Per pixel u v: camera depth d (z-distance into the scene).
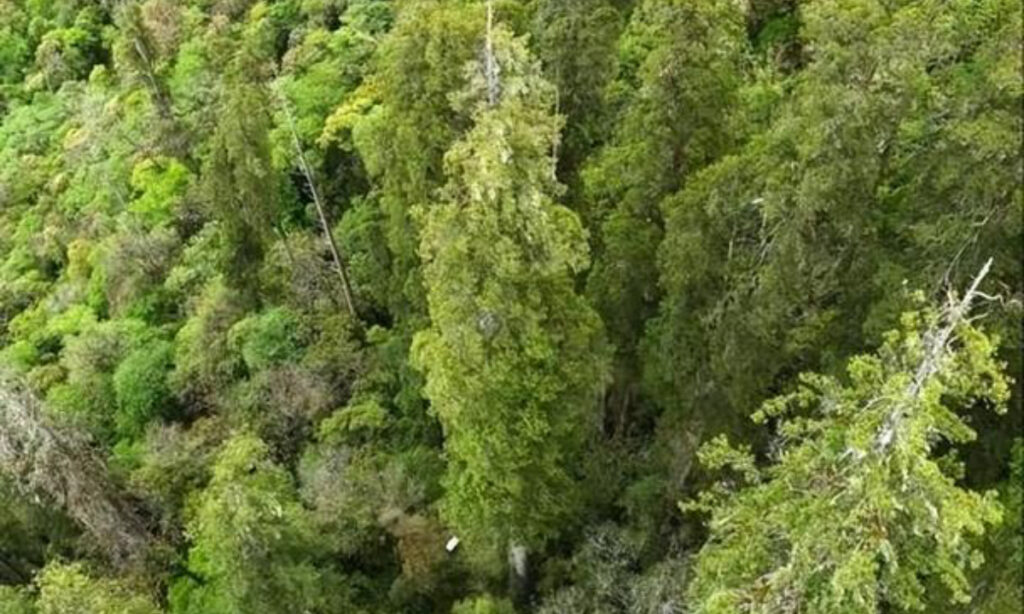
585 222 24.62
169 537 28.17
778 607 11.89
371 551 26.06
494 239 16.83
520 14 27.20
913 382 10.54
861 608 11.40
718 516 13.73
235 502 20.22
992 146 14.07
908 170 16.48
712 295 20.38
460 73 20.78
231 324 34.22
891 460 10.73
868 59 16.06
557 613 22.00
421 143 21.97
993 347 10.76
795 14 31.73
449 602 24.95
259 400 31.30
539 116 17.02
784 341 18.55
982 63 14.90
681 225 20.27
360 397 29.91
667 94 21.27
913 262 16.22
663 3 20.89
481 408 18.69
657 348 22.09
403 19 24.56
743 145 22.55
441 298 17.62
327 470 27.27
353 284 33.44
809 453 12.53
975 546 14.87
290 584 21.02
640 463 23.62
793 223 17.48
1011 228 14.62
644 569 22.03
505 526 21.14
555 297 18.56
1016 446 15.54
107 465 29.34
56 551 26.70
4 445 24.59
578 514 22.47
